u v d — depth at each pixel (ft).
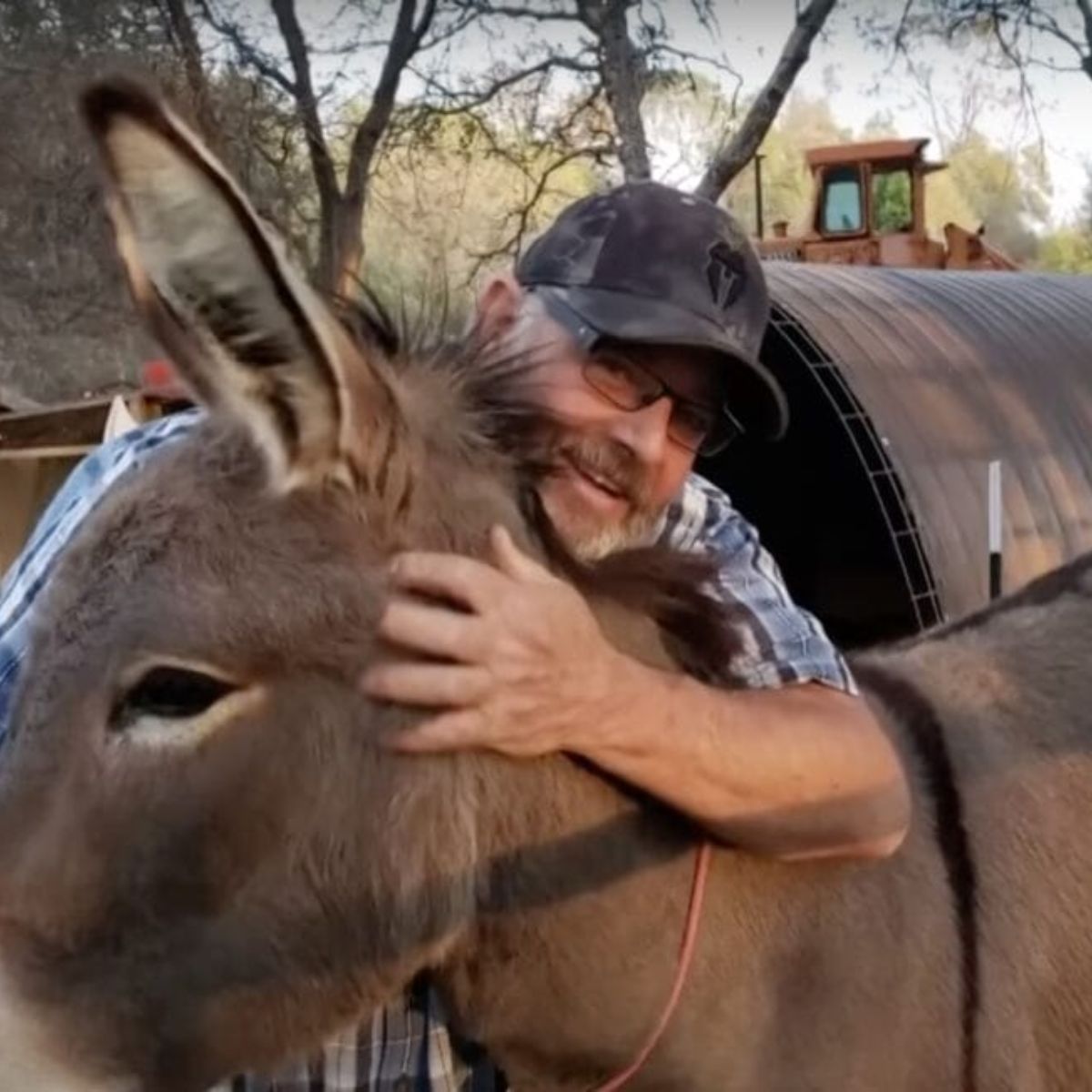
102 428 30.81
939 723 8.68
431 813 6.59
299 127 39.60
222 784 6.36
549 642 6.43
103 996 6.43
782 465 33.83
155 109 5.57
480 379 7.18
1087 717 8.98
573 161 47.88
